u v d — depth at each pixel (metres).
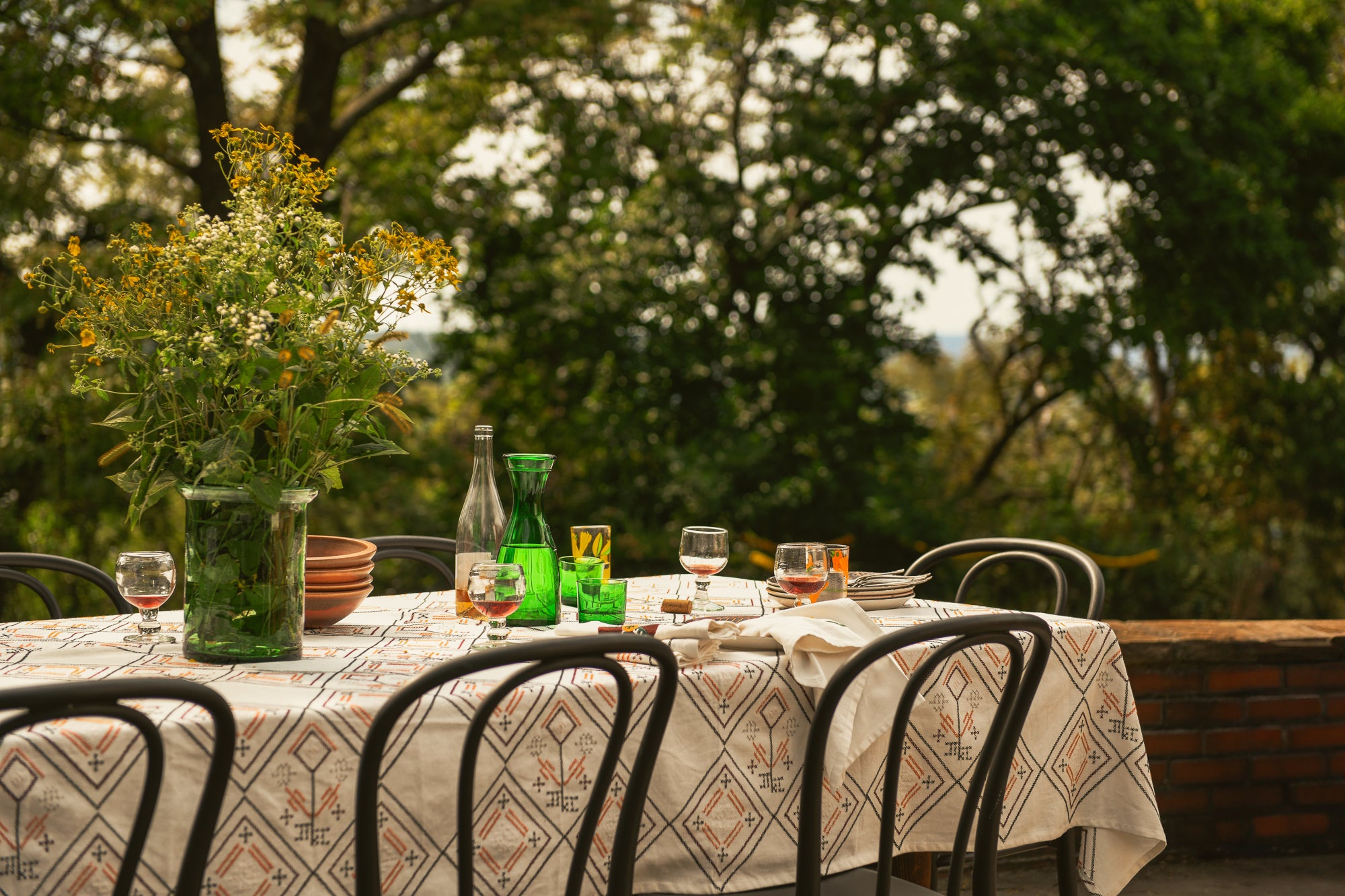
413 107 9.71
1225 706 3.24
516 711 1.53
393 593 9.10
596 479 10.05
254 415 1.68
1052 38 9.10
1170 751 3.21
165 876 1.35
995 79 9.77
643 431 9.80
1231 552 11.59
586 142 9.84
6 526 8.72
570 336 9.88
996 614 1.66
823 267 10.45
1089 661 2.04
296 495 1.74
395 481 9.25
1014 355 11.23
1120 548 11.20
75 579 9.08
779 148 9.65
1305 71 11.09
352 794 1.45
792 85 10.09
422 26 8.81
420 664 1.74
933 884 2.15
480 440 2.19
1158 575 11.20
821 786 1.59
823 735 1.57
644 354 9.89
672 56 9.95
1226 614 11.33
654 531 9.48
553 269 9.95
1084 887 2.34
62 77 7.80
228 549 1.71
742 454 9.34
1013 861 3.20
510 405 10.55
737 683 1.71
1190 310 10.00
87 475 8.49
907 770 1.88
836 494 9.72
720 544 2.26
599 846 1.61
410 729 1.47
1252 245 9.54
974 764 1.91
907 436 10.55
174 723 1.36
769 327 10.15
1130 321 9.87
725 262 10.51
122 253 1.74
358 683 1.60
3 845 1.28
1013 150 9.88
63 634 1.95
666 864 1.67
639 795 1.47
